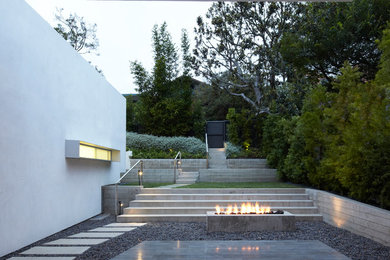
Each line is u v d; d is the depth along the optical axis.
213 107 25.89
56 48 6.79
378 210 5.67
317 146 9.30
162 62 20.48
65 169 7.18
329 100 8.95
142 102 20.97
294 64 12.02
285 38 12.08
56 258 4.80
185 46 21.45
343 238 6.04
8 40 5.07
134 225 7.61
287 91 15.70
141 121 20.59
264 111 17.66
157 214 8.41
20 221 5.34
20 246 5.33
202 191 9.49
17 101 5.30
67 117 7.32
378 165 5.95
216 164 15.63
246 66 18.80
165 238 6.17
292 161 10.48
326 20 11.55
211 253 5.02
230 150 17.02
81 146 8.04
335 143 7.97
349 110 7.60
